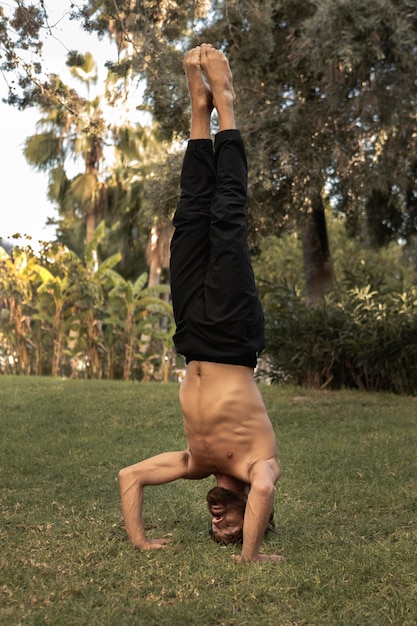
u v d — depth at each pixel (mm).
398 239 16078
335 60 10805
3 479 6227
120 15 9117
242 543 4363
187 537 4547
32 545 4449
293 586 3723
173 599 3631
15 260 17125
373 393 12055
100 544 4422
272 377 13430
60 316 16688
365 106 11008
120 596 3617
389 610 3469
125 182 27422
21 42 8766
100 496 5711
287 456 7051
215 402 4164
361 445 7590
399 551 4285
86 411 9867
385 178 12445
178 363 20172
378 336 11875
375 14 10633
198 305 4195
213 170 4340
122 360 16828
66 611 3418
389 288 13086
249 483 4215
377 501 5430
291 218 13133
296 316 12758
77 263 16922
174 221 4320
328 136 12250
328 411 9898
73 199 26375
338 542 4543
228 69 4387
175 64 9305
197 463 4348
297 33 12859
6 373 17547
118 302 16625
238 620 3344
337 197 14891
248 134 12062
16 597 3613
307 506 5387
